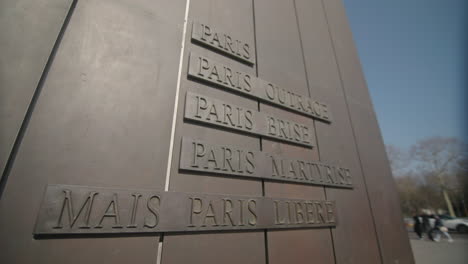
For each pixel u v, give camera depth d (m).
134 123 2.24
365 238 3.82
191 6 3.24
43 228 1.60
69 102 2.00
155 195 2.08
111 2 2.58
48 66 2.01
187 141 2.45
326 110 4.41
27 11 2.00
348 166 4.27
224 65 3.15
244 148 2.86
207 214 2.30
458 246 11.79
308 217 3.15
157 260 1.95
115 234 1.85
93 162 1.94
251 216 2.59
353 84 5.65
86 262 1.69
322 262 3.07
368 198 4.31
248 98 3.28
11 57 1.81
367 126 5.32
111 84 2.26
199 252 2.17
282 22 4.59
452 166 40.19
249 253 2.48
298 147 3.59
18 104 1.72
